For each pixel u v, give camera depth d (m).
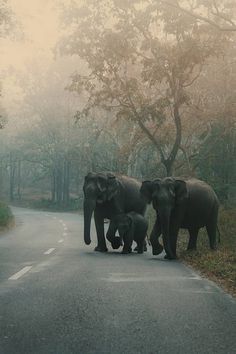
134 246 18.59
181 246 18.52
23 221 38.88
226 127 36.09
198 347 5.14
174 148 25.80
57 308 6.96
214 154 38.03
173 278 9.96
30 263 12.31
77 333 5.63
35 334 5.58
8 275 10.16
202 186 16.61
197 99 32.41
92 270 10.98
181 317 6.49
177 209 14.88
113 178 16.05
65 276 10.02
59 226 31.89
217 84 32.28
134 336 5.53
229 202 35.44
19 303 7.30
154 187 14.88
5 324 6.04
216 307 7.17
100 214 16.28
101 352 4.92
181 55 23.16
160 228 15.34
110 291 8.31
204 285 9.18
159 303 7.37
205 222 16.66
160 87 34.12
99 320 6.27
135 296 7.89
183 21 22.22
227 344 5.27
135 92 25.62
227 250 16.14
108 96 25.73
